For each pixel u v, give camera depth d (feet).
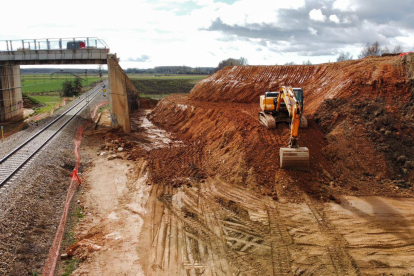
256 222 44.32
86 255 37.17
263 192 52.11
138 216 46.39
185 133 94.63
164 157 71.46
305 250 38.11
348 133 61.36
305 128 64.08
